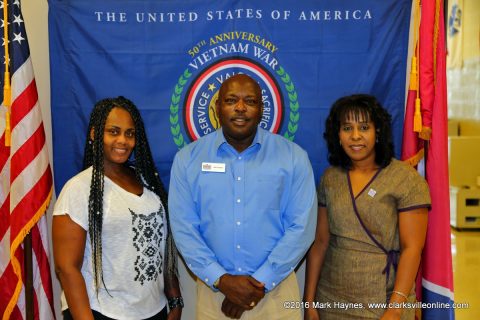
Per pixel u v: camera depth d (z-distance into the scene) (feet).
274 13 8.30
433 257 7.73
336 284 6.82
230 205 6.51
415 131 7.70
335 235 6.90
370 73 8.30
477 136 23.76
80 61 8.29
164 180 8.52
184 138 8.47
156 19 8.30
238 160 6.63
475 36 24.67
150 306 6.28
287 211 6.61
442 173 7.68
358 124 6.67
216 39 8.33
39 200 7.50
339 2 8.27
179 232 6.54
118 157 6.24
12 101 7.42
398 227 6.69
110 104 6.32
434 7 7.68
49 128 8.66
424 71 7.75
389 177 6.64
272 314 6.57
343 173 6.97
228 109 6.33
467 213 21.29
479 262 16.35
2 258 7.61
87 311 5.84
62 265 5.84
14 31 7.47
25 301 7.74
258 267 6.47
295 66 8.35
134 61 8.32
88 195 5.97
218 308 6.68
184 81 8.38
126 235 6.04
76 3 8.23
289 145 6.79
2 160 7.55
